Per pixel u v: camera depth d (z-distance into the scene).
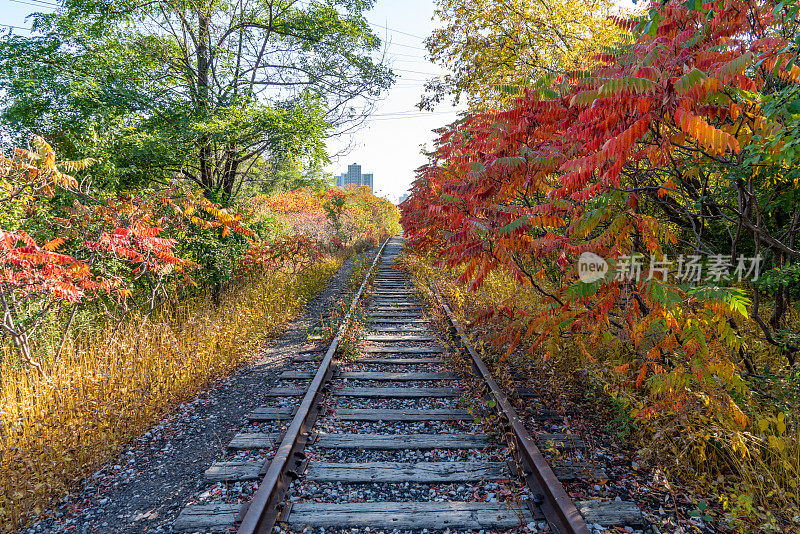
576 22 10.96
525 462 3.26
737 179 3.00
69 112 7.08
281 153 9.65
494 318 4.92
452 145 5.80
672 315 2.97
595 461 3.34
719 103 2.59
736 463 3.00
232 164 10.23
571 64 9.98
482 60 12.02
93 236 6.22
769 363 4.09
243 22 10.31
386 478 3.20
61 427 3.84
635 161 3.15
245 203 10.28
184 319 7.38
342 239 20.47
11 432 3.54
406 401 4.68
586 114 2.67
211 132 8.20
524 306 5.95
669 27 2.94
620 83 2.20
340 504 2.89
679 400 3.09
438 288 10.23
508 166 3.50
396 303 9.96
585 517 2.72
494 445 3.68
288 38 10.97
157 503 3.06
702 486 2.97
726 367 2.87
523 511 2.82
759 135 2.50
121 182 8.01
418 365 5.82
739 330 3.69
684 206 3.83
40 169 4.97
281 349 6.71
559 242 3.21
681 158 3.16
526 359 5.48
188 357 5.39
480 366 5.10
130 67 8.37
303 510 2.82
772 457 3.05
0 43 7.08
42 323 5.88
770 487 2.85
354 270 14.77
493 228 3.46
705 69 2.44
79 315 6.79
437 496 3.02
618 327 4.08
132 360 5.12
